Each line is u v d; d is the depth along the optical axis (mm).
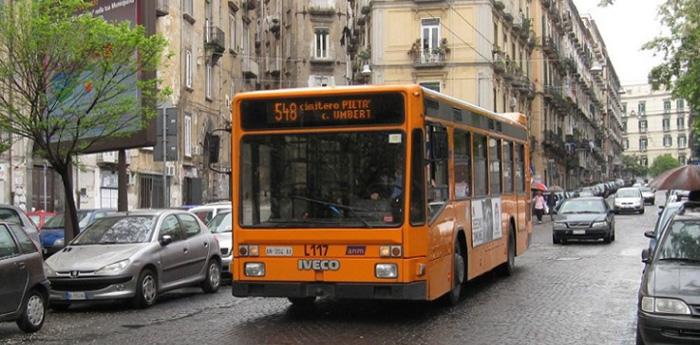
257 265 10820
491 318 11367
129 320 11984
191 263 14906
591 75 102500
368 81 47062
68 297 12641
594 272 17688
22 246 11000
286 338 9953
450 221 11938
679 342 8000
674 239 9414
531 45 59375
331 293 10492
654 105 156750
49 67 15125
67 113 15289
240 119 11070
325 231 10500
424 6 45688
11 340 10336
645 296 8289
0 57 15047
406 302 13000
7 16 14844
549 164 66125
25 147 25312
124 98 15930
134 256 13148
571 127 79062
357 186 10547
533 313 11820
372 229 10336
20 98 15469
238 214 10953
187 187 35969
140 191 32156
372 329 10531
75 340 10266
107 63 15305
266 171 10914
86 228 14383
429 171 10945
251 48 50344
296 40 54250
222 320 11695
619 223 41031
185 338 10172
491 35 46031
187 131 35844
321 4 54062
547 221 46250
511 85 52125
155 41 16172
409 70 45938
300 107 10844
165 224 14523
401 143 10469
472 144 13453
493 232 14914
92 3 16422
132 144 18125
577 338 9812
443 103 11781
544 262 20250
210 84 39906
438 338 9812
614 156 134500
